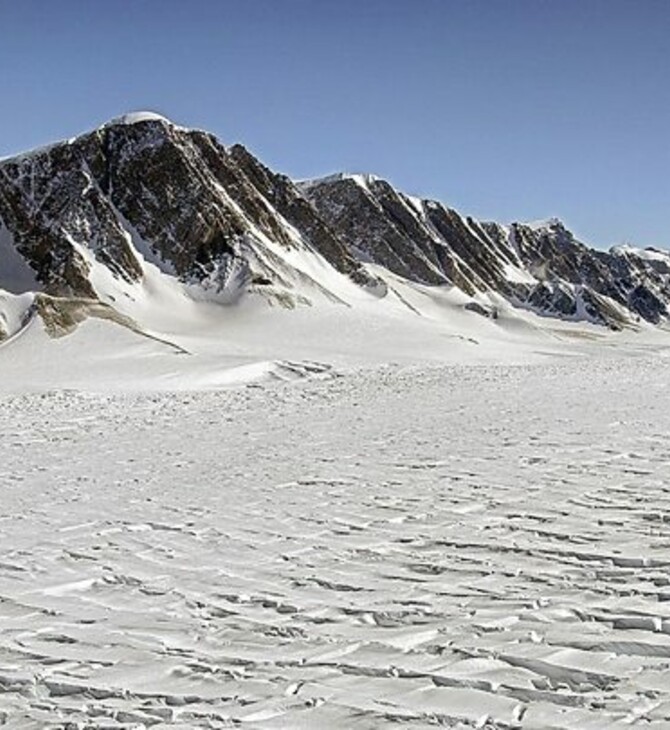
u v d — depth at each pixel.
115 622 6.68
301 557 8.31
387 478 12.12
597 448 13.64
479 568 7.69
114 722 4.95
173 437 18.03
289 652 5.91
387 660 5.67
